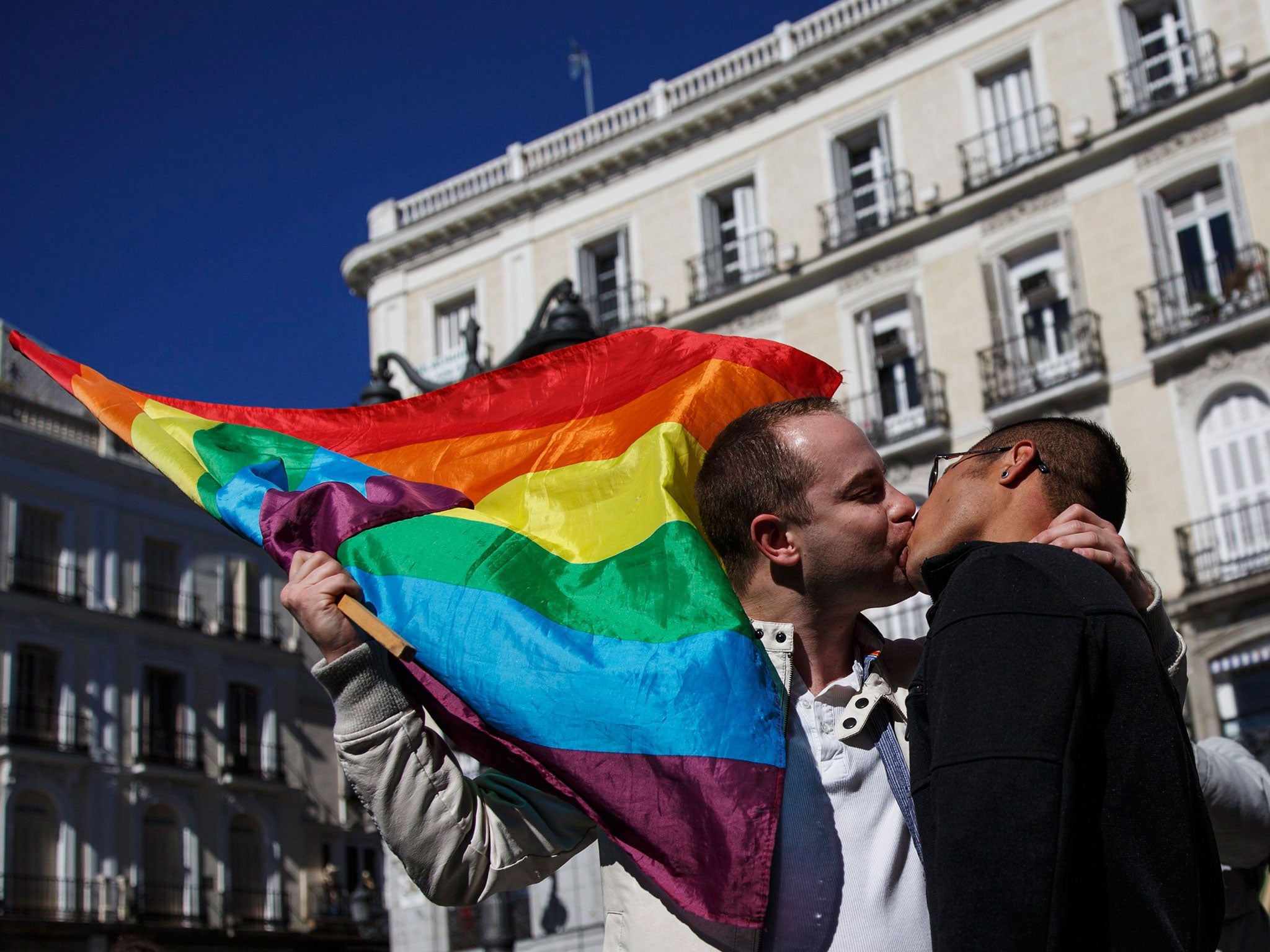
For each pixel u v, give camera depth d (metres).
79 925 27.16
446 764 2.06
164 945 28.59
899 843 1.89
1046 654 1.52
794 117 23.92
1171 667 1.96
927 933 1.83
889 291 22.17
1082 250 20.66
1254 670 18.02
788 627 2.04
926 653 1.68
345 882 33.72
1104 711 1.54
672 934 1.87
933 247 21.95
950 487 2.01
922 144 22.59
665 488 2.27
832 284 22.80
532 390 2.79
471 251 26.73
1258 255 19.19
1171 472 19.25
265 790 32.12
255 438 2.88
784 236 23.55
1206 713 18.20
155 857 29.59
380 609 2.27
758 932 1.82
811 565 2.05
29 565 28.95
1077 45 21.47
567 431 2.62
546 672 2.07
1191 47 20.41
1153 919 1.46
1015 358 20.88
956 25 22.67
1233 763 2.64
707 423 2.49
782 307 23.19
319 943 31.94
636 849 1.91
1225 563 18.44
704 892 1.82
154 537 31.59
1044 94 21.61
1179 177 20.03
